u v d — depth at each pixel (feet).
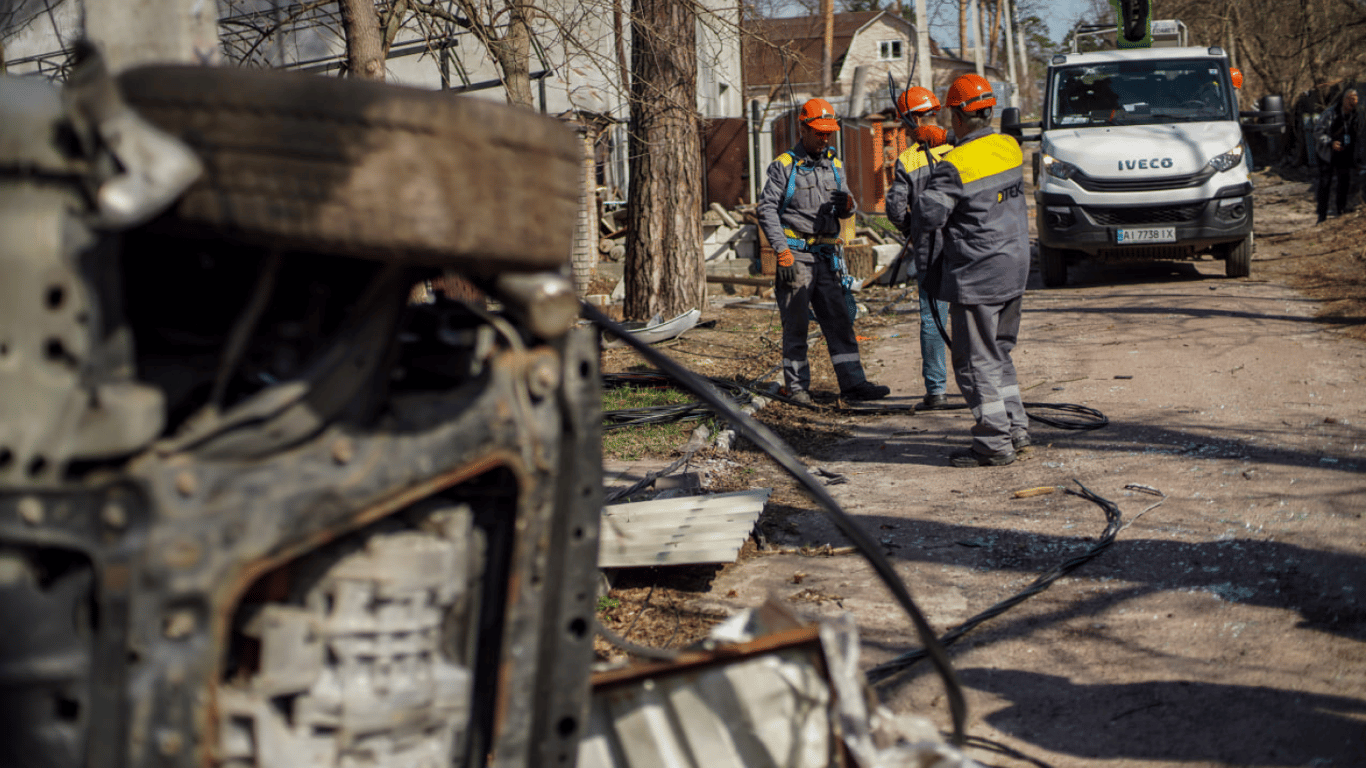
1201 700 11.05
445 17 27.20
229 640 5.76
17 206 5.19
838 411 25.99
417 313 7.28
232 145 5.40
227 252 6.42
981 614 13.37
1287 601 13.42
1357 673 11.41
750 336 35.99
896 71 191.31
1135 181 40.01
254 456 5.43
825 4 120.78
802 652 7.52
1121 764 9.93
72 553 5.40
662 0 35.58
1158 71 43.98
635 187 37.52
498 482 6.82
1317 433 21.18
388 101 5.45
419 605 5.93
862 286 47.14
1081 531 16.48
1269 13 110.42
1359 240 47.96
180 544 5.05
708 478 19.75
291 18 28.37
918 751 7.16
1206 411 23.53
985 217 19.30
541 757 6.88
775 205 25.48
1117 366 28.58
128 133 4.97
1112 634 12.81
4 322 5.25
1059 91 44.47
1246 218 40.09
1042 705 11.14
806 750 7.39
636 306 37.96
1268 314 34.42
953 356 20.51
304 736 5.69
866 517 17.67
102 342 5.15
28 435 5.21
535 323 6.30
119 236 5.27
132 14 8.61
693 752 7.41
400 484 5.77
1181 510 17.16
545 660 6.81
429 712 5.94
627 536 15.10
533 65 42.34
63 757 5.24
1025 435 21.02
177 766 5.13
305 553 5.74
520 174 5.93
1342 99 55.67
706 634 12.82
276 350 6.31
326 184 5.40
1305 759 9.77
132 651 5.02
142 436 5.06
